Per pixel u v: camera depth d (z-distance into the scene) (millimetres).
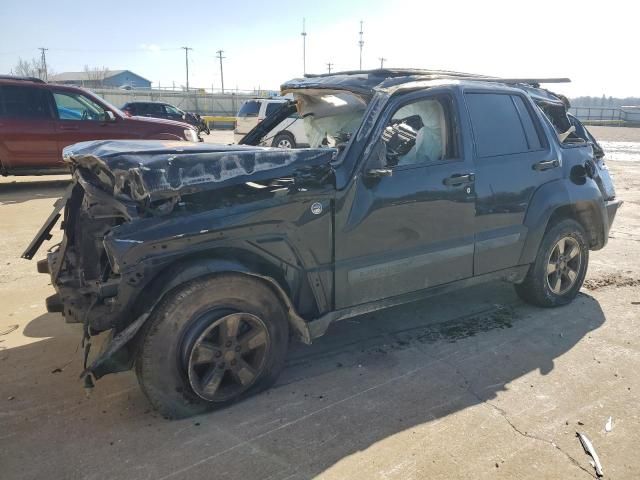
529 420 2949
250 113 17531
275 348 3152
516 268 4234
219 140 23562
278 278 3121
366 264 3396
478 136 3904
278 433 2801
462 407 3070
